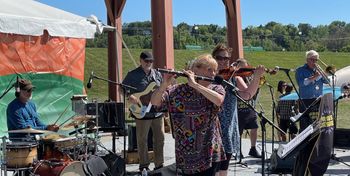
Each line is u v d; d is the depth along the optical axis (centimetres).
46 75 882
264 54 4869
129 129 720
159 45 885
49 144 539
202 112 368
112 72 1147
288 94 869
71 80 938
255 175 641
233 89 446
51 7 864
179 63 3547
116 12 1144
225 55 483
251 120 736
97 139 617
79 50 959
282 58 4725
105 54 3123
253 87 481
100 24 853
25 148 495
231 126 475
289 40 6325
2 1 770
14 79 820
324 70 754
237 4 1159
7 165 496
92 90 2333
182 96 370
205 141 370
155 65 888
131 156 709
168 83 365
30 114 596
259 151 808
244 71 488
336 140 787
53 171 502
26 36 841
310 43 6488
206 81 377
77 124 592
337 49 6425
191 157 368
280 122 834
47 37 878
